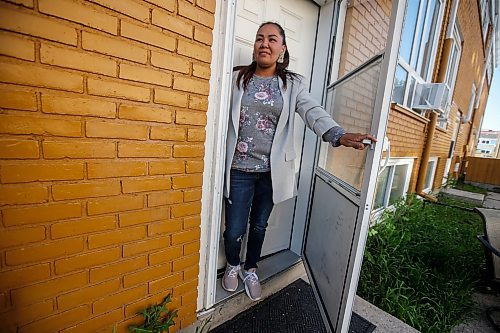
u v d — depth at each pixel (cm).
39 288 84
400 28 103
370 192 113
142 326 112
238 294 157
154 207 109
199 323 137
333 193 158
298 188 213
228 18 117
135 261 107
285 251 218
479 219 426
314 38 198
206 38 112
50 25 74
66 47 78
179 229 119
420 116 363
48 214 82
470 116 966
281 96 139
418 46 336
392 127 291
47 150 79
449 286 216
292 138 148
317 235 179
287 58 146
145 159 102
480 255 268
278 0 172
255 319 153
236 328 145
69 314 92
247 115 139
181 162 114
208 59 114
